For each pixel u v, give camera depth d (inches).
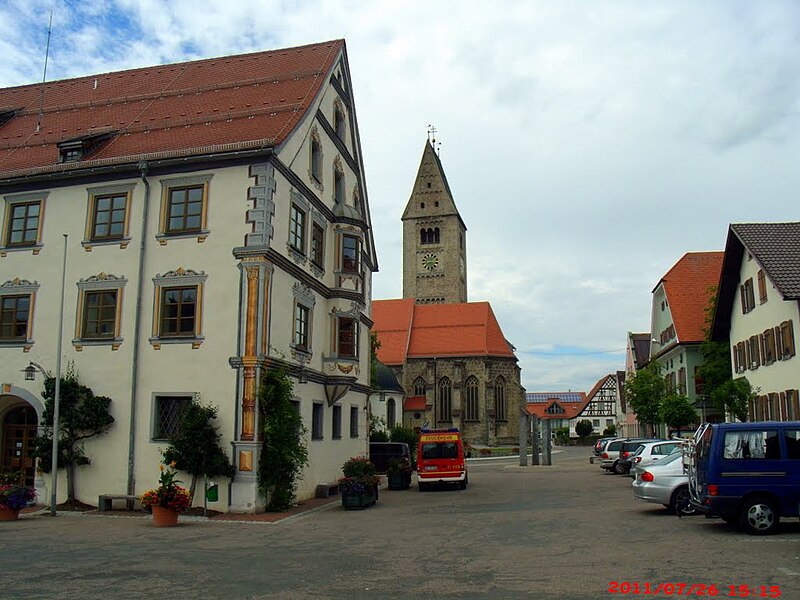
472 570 465.4
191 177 954.7
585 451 3405.5
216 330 907.4
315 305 1098.7
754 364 1358.3
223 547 589.3
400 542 604.4
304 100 1071.0
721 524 660.1
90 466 923.4
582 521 712.4
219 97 1144.2
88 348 955.3
